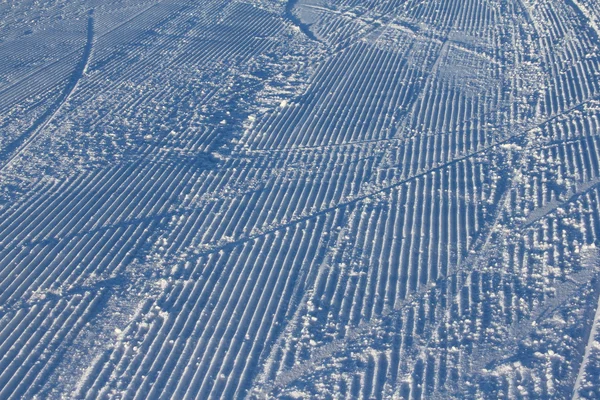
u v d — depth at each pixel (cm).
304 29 1424
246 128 977
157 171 856
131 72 1182
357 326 576
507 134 912
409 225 716
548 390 491
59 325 597
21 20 1492
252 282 639
